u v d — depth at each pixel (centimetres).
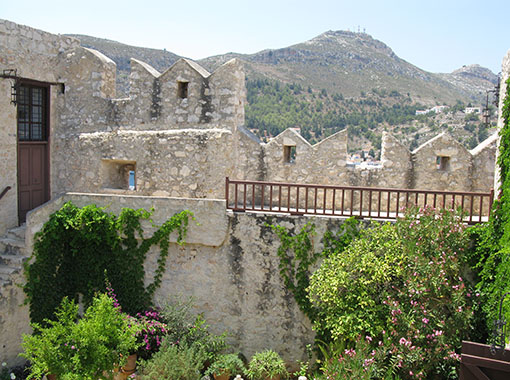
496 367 573
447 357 773
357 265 888
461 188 1311
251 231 1041
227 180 1047
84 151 1321
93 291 1113
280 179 1392
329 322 888
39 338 823
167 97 1300
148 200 1071
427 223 892
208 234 1050
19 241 1115
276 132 4584
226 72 1248
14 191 1210
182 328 1022
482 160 1302
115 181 1388
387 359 816
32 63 1252
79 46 1359
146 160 1255
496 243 845
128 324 943
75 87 1351
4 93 1160
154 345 1013
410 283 827
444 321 805
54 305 1106
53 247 1098
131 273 1092
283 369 955
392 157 1334
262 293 1048
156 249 1088
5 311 1016
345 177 1355
